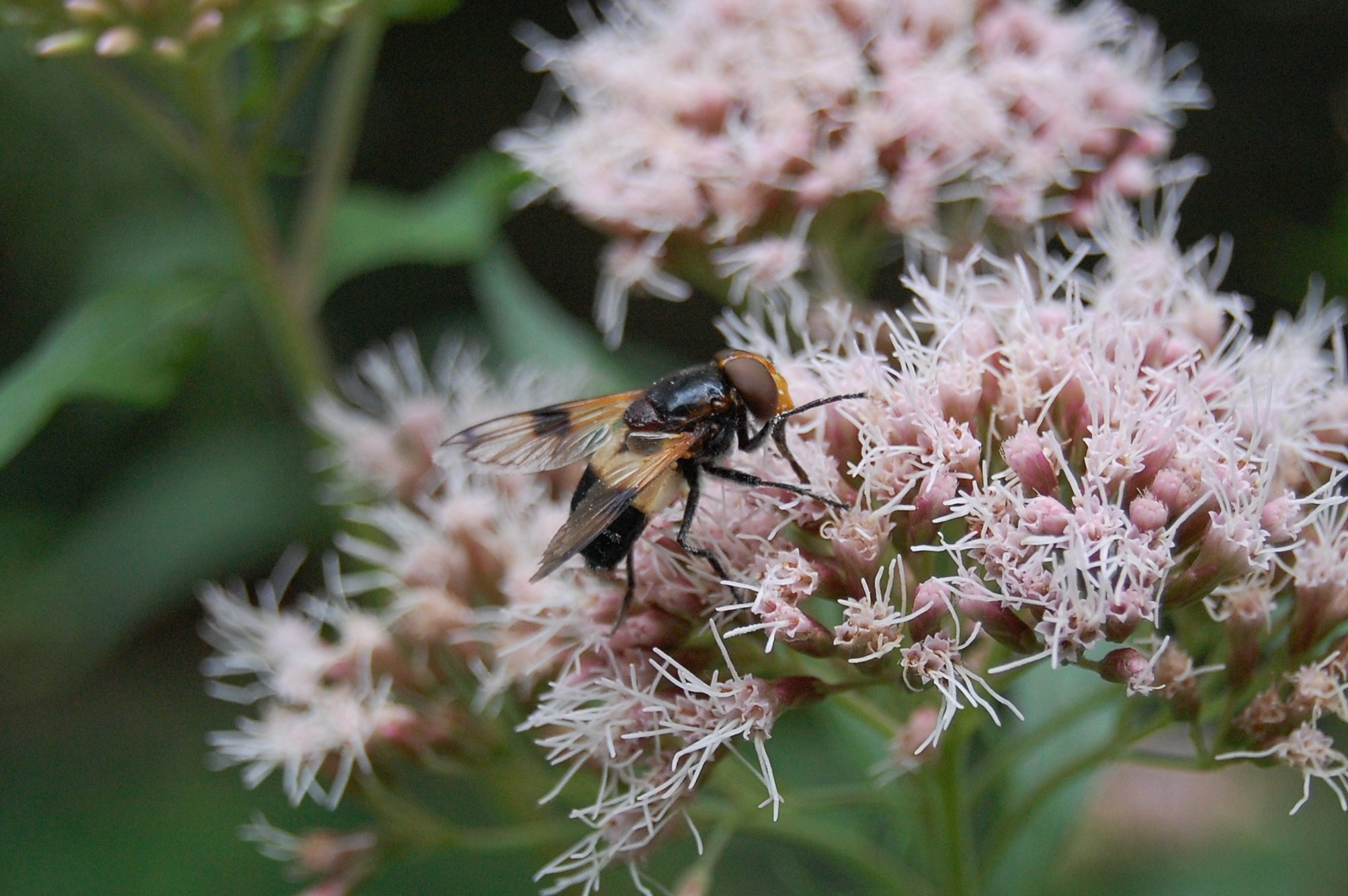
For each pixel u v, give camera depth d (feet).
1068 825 0.79
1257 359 0.72
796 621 0.70
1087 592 0.69
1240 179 1.39
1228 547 0.69
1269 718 0.70
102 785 1.18
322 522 0.97
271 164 0.85
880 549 0.70
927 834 0.77
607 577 0.73
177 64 0.81
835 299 0.76
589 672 0.72
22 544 1.09
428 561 0.78
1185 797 0.92
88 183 1.10
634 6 0.84
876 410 0.71
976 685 0.73
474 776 0.78
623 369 0.86
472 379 0.83
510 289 0.86
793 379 0.73
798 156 0.80
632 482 0.71
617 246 0.83
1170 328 0.74
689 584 0.72
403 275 1.40
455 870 1.05
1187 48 1.40
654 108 0.82
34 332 1.17
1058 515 0.69
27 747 1.22
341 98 0.85
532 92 1.53
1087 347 0.71
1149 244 0.77
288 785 0.77
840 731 0.79
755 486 0.71
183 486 0.97
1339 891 0.90
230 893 1.09
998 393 0.71
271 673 0.79
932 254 0.80
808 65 0.81
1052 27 0.83
